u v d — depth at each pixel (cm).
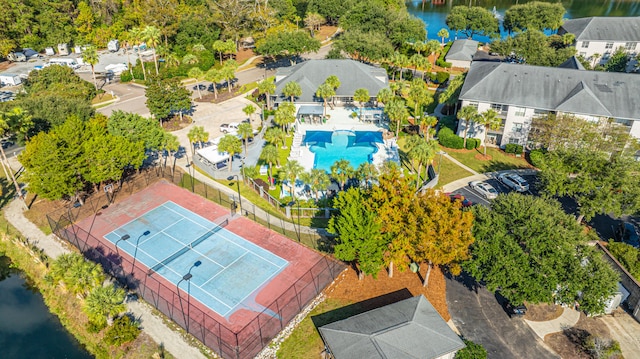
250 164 7706
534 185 7031
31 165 6247
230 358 4153
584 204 5622
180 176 7438
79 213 6456
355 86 9869
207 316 4653
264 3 15125
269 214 6419
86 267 4475
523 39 11781
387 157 7850
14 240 5962
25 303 5156
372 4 14275
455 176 7394
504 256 4347
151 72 12012
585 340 4325
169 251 5659
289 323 4566
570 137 7100
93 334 4562
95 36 14450
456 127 8794
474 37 16538
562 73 8144
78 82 10206
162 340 4391
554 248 4338
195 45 12688
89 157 6316
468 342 4175
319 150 8088
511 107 7956
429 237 4447
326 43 15500
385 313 4269
